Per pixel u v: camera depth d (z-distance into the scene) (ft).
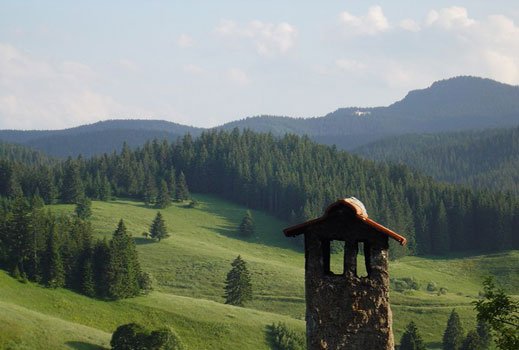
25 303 307.78
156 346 247.29
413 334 288.51
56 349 233.76
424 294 447.83
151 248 539.29
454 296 467.52
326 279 60.34
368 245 61.87
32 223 368.89
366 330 58.90
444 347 322.75
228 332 303.27
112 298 338.54
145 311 326.65
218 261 510.99
